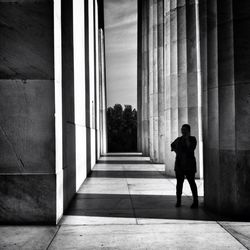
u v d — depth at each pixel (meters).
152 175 14.22
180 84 13.63
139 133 34.50
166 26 15.00
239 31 6.92
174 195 9.39
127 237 5.51
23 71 6.47
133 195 9.46
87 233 5.77
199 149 13.03
